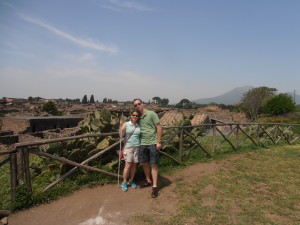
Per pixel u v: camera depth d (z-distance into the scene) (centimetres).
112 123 670
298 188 520
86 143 599
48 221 361
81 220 366
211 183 545
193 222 366
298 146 1127
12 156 390
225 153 869
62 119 3822
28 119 3247
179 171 631
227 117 4416
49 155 441
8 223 351
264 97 5384
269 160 774
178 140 846
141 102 474
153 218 376
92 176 522
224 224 362
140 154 477
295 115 4697
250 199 457
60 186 469
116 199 443
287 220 377
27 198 398
